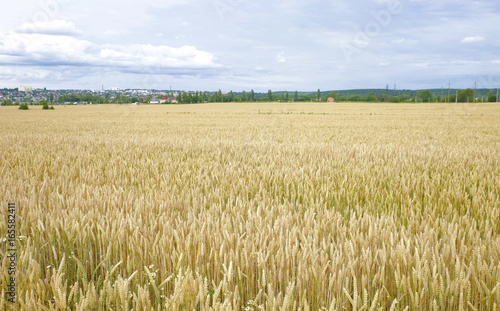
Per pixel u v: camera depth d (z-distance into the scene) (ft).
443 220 12.07
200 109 212.23
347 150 32.24
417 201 14.48
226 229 9.34
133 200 13.74
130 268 8.29
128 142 38.63
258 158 26.58
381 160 26.53
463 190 17.70
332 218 11.19
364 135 55.16
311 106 245.65
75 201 12.85
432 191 16.35
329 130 67.51
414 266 8.09
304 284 7.57
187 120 108.88
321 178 19.13
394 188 17.30
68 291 8.65
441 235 10.46
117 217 10.84
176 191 15.94
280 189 16.94
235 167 22.90
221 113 162.40
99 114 160.35
